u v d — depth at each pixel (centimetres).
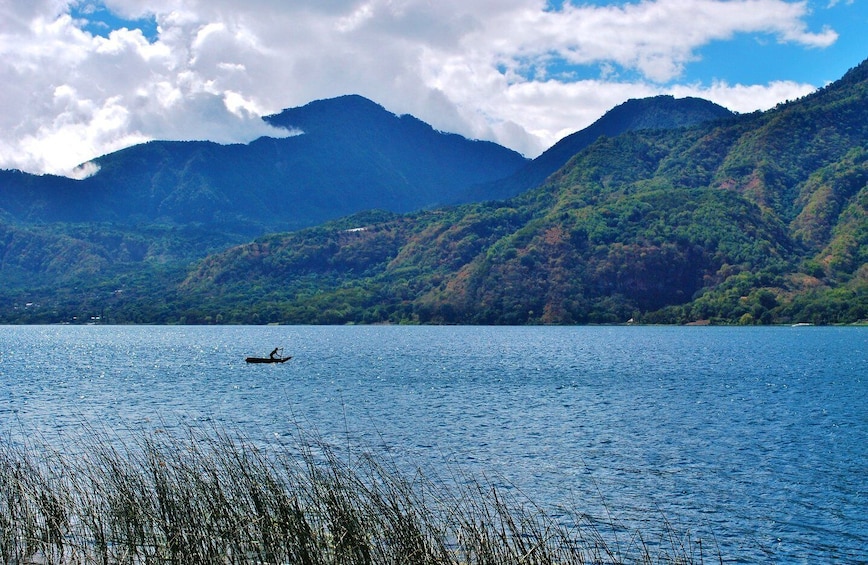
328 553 1759
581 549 2292
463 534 1898
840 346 14462
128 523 1953
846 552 2461
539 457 3809
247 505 1948
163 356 12206
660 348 14038
